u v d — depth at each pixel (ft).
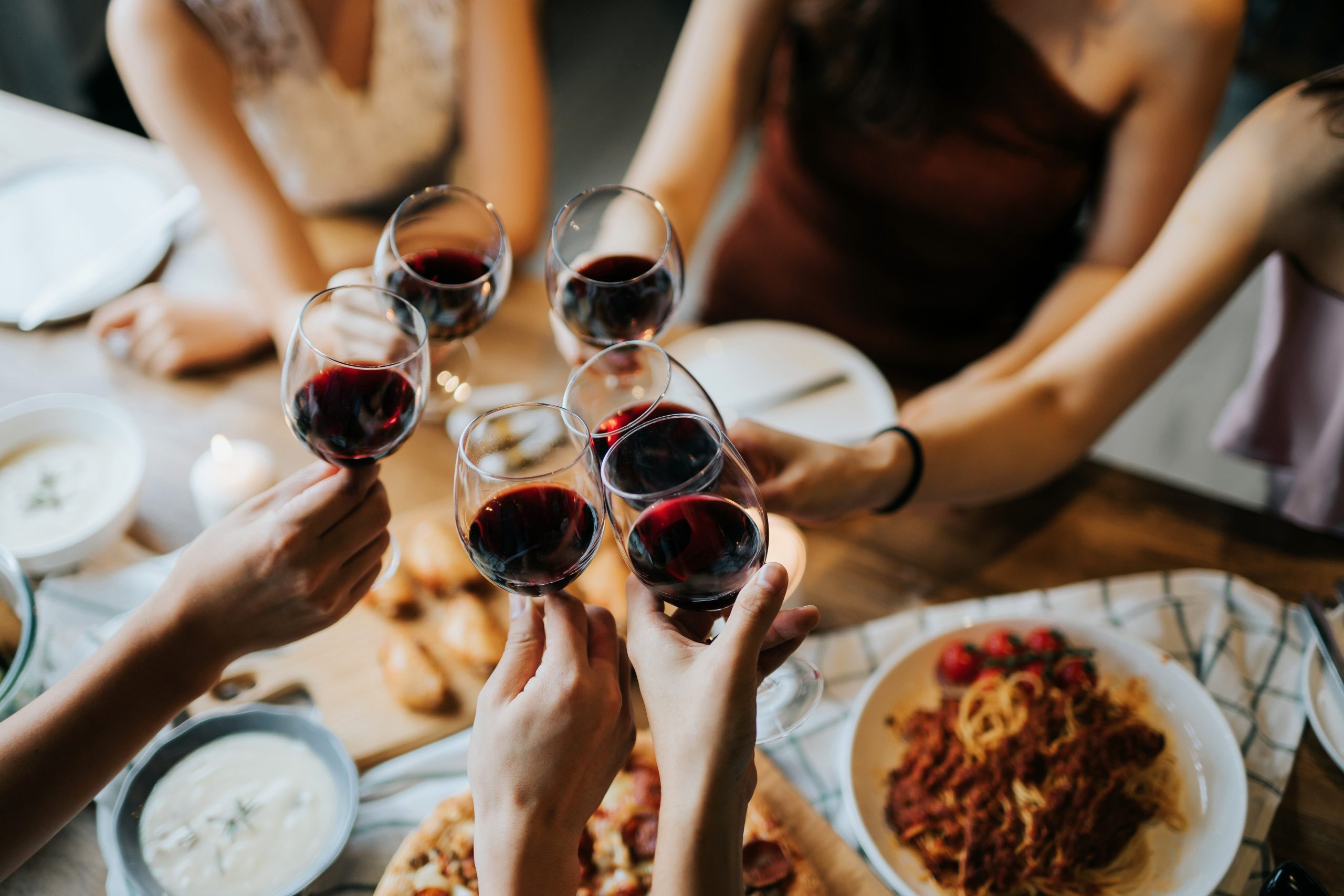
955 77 5.07
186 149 5.32
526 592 2.88
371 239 5.74
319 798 3.28
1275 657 3.68
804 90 5.53
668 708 2.47
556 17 13.88
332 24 6.06
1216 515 4.27
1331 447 4.44
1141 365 4.24
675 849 2.29
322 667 3.87
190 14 5.48
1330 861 3.19
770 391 4.80
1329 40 9.71
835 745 3.59
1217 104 4.66
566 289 3.59
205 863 3.12
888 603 4.05
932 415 4.23
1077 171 5.26
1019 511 4.33
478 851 2.48
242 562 2.99
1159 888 3.07
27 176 5.91
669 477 2.71
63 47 10.09
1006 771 3.35
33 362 5.08
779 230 6.22
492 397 4.78
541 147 6.30
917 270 5.94
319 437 3.08
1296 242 4.01
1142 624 3.82
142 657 3.00
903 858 3.26
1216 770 3.29
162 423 4.79
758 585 2.27
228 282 5.49
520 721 2.52
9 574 3.37
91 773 2.96
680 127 5.45
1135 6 4.53
